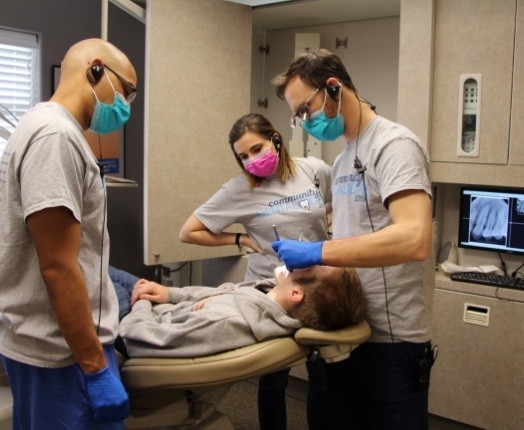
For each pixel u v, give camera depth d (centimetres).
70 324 124
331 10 294
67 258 122
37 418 133
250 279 217
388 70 307
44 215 118
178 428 168
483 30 240
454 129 252
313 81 145
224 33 282
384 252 125
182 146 274
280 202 202
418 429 154
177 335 144
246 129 193
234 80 289
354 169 151
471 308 251
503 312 242
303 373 297
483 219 271
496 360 245
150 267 364
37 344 129
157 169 266
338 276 145
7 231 126
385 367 151
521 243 262
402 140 137
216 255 294
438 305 257
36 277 128
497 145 243
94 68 134
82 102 135
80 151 126
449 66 250
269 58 351
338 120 148
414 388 152
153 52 258
